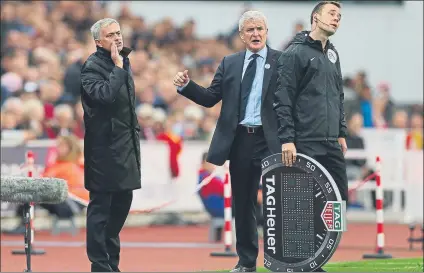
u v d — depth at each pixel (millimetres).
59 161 48469
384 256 42031
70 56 61469
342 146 31094
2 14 63406
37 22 64000
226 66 32094
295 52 29984
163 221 55938
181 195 55562
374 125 65375
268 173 29094
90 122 30203
